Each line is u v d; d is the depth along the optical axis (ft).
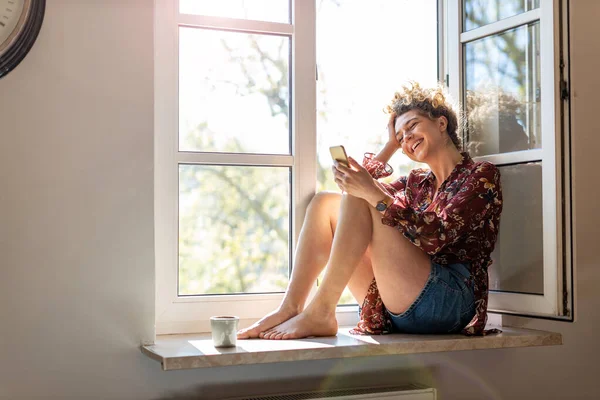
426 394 7.00
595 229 8.06
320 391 6.98
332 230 7.57
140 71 6.40
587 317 8.06
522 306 7.77
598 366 8.16
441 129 7.47
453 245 7.14
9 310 5.91
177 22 7.54
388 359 7.33
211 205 7.64
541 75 7.65
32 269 5.98
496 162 8.19
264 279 7.87
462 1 8.69
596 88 8.08
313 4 8.19
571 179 7.42
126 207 6.31
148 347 6.26
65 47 6.15
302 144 8.04
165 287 7.37
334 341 6.57
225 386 6.65
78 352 6.11
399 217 6.63
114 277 6.24
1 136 5.92
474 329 6.98
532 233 7.78
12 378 5.90
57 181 6.08
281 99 8.05
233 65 7.83
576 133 7.94
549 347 7.97
